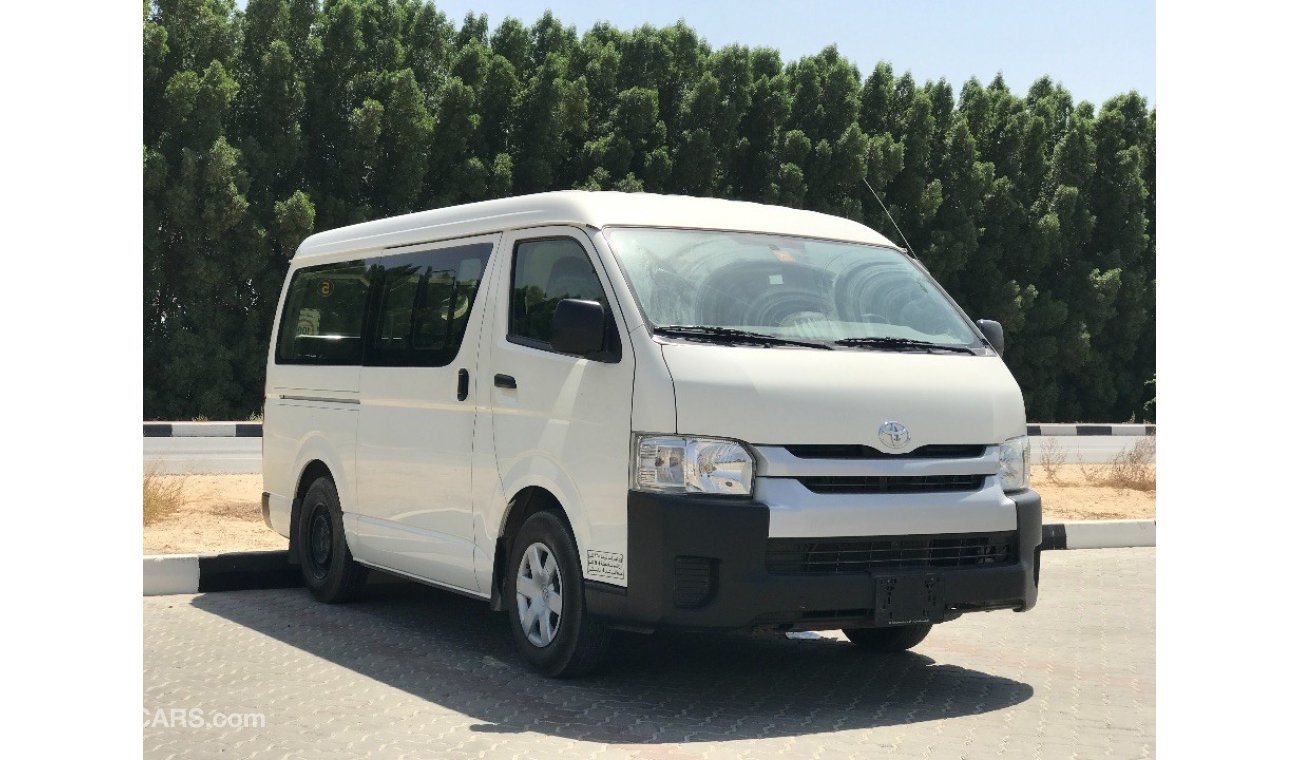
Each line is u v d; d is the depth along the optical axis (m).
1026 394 39.41
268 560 9.97
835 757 5.71
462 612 9.10
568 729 6.09
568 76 34.41
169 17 28.47
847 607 6.40
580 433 6.74
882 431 6.57
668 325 6.63
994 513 6.80
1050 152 42.09
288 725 6.12
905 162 37.78
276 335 10.21
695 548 6.25
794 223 7.64
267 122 29.50
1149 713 6.59
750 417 6.35
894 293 7.41
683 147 34.47
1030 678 7.36
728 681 7.16
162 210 27.36
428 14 32.56
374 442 8.62
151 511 11.73
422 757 5.62
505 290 7.51
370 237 9.16
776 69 37.50
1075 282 40.72
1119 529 12.70
